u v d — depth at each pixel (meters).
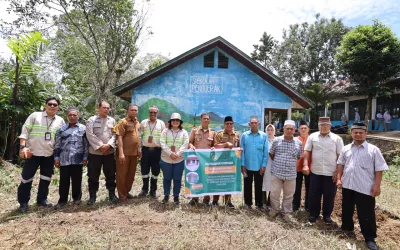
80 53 16.23
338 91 24.17
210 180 5.25
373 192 4.09
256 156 5.25
